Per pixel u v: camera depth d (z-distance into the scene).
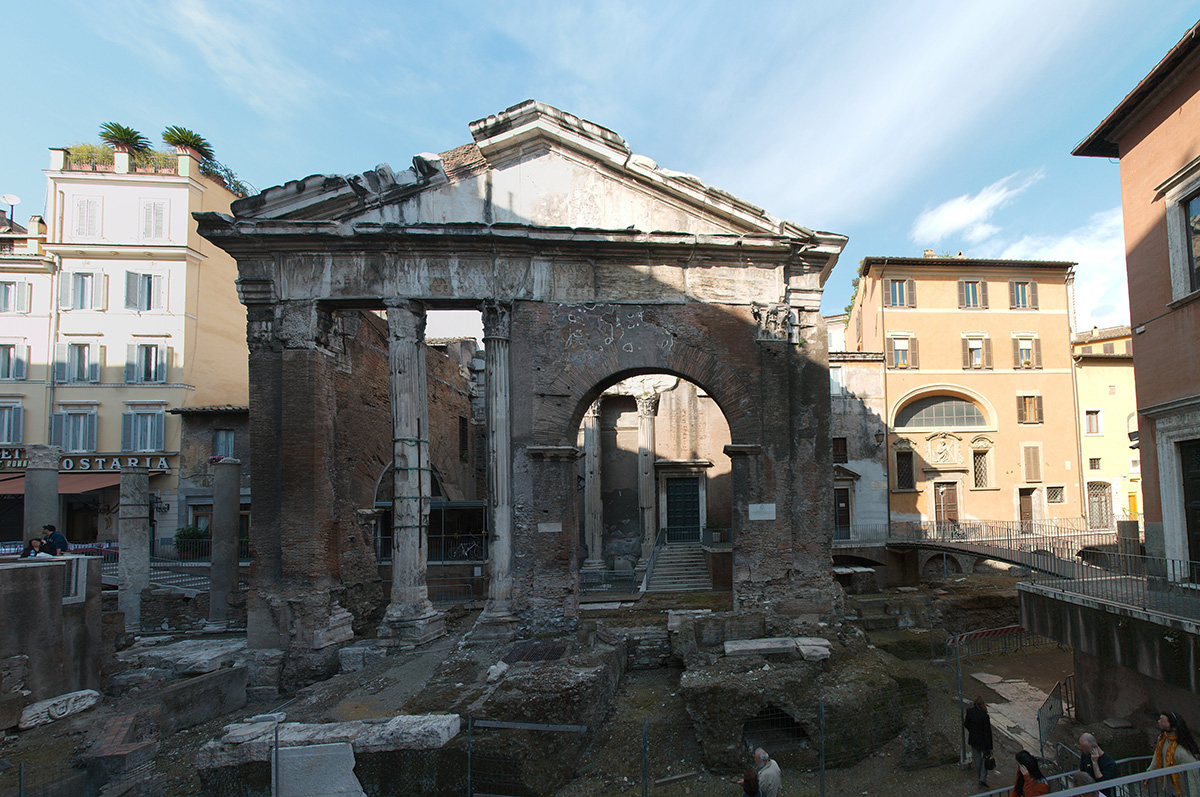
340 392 20.05
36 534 20.58
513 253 18.61
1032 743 14.78
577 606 18.09
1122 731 13.17
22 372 36.00
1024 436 38.81
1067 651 21.77
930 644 21.20
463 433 36.62
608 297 18.77
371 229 17.88
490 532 18.00
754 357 18.73
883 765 13.11
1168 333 16.81
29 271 36.81
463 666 15.54
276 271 18.48
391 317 18.28
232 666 17.03
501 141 18.92
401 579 17.81
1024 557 22.42
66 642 15.66
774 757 12.95
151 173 37.50
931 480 38.59
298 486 17.77
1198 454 16.05
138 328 36.59
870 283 40.31
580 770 12.75
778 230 18.83
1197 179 15.69
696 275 18.94
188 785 12.77
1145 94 17.14
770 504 18.17
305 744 11.82
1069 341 39.59
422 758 11.79
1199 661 11.48
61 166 37.78
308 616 17.25
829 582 18.05
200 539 31.77
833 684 13.85
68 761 12.62
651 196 19.12
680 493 35.22
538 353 18.50
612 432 36.69
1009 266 39.44
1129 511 38.69
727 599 22.53
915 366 38.75
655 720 14.26
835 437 38.16
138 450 35.53
